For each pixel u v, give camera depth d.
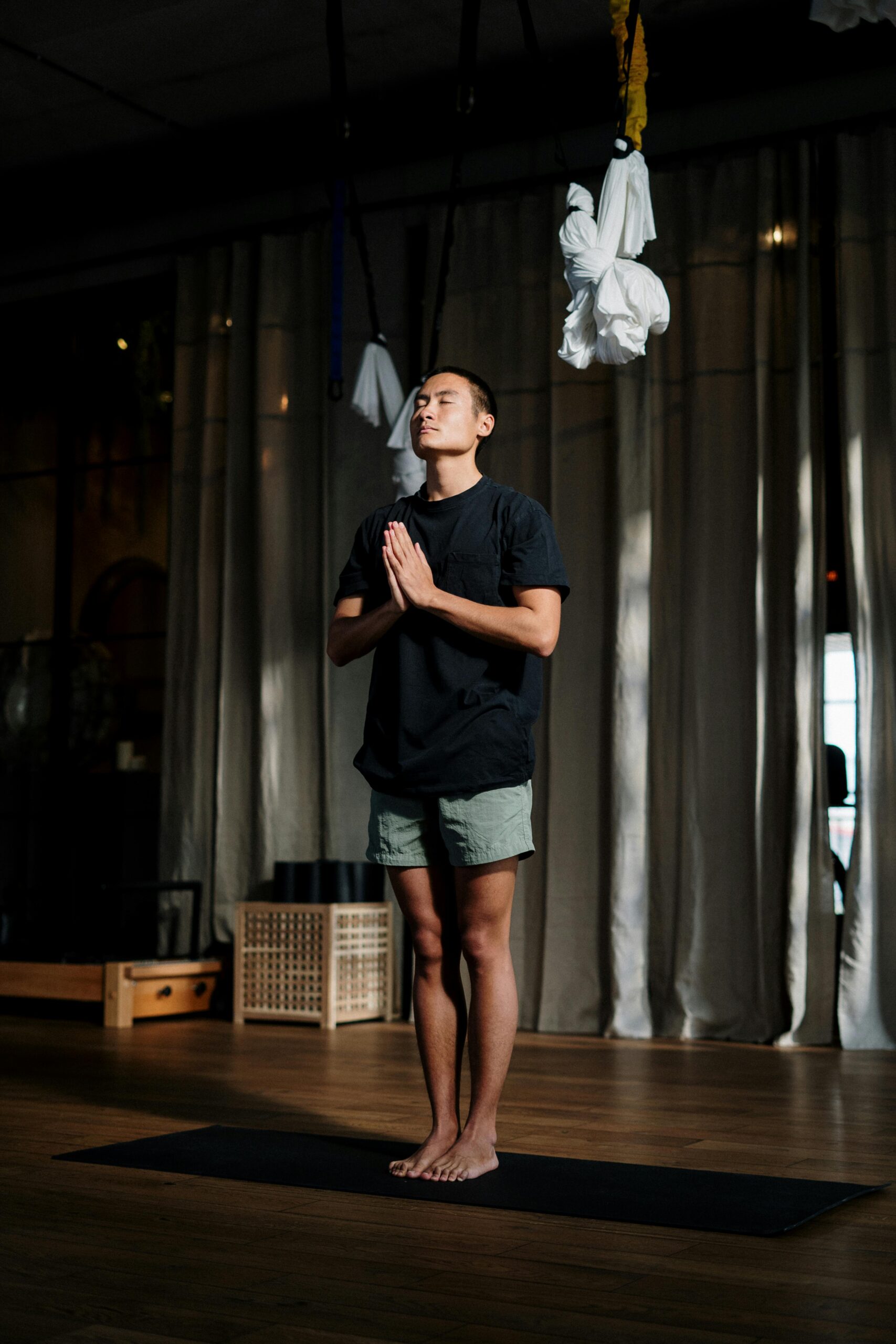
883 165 4.31
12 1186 2.05
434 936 2.19
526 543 2.17
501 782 2.11
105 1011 4.63
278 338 5.24
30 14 4.44
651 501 4.52
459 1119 2.42
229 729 5.18
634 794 4.40
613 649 4.47
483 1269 1.59
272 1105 2.87
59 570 5.84
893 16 2.71
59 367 6.00
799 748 4.19
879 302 4.29
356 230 4.16
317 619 5.09
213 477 5.35
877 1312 1.43
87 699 5.82
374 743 2.21
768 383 4.37
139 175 5.59
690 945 4.29
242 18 4.46
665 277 4.58
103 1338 1.34
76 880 5.72
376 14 4.39
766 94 4.55
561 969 4.47
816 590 4.27
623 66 2.72
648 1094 3.05
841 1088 3.17
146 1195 1.99
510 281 4.85
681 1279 1.55
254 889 5.07
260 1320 1.40
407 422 4.21
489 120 4.91
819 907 4.16
